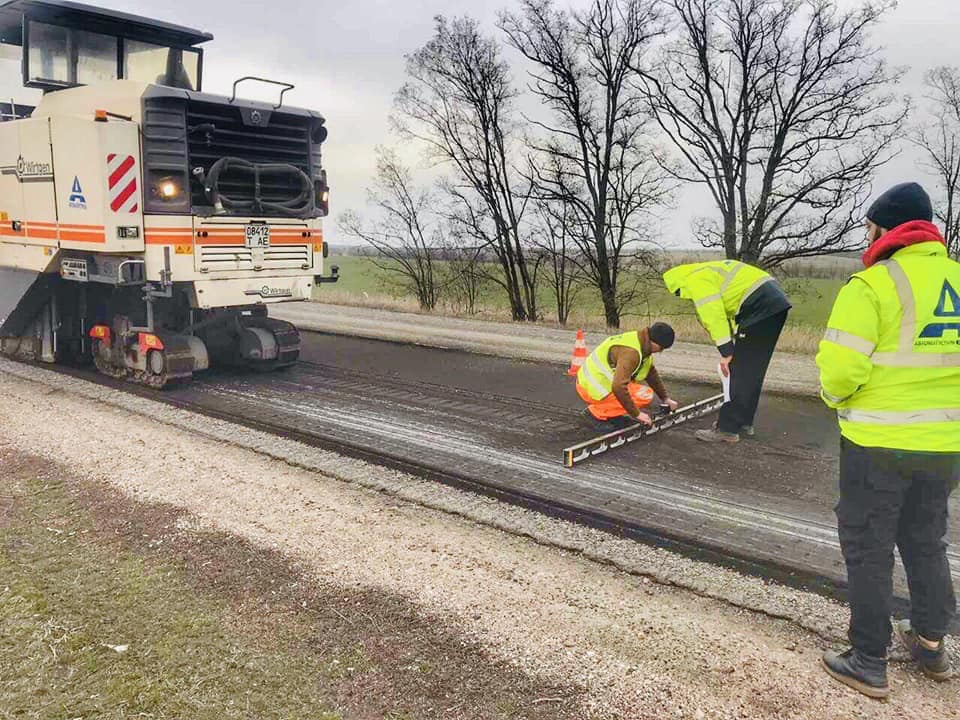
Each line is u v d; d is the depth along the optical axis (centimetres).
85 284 932
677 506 503
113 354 893
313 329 1377
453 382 907
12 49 845
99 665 322
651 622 359
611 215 2159
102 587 390
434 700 303
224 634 348
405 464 584
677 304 2122
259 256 827
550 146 2139
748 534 457
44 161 794
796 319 1591
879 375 303
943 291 299
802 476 567
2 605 370
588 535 458
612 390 635
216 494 522
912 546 315
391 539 452
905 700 304
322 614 365
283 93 830
